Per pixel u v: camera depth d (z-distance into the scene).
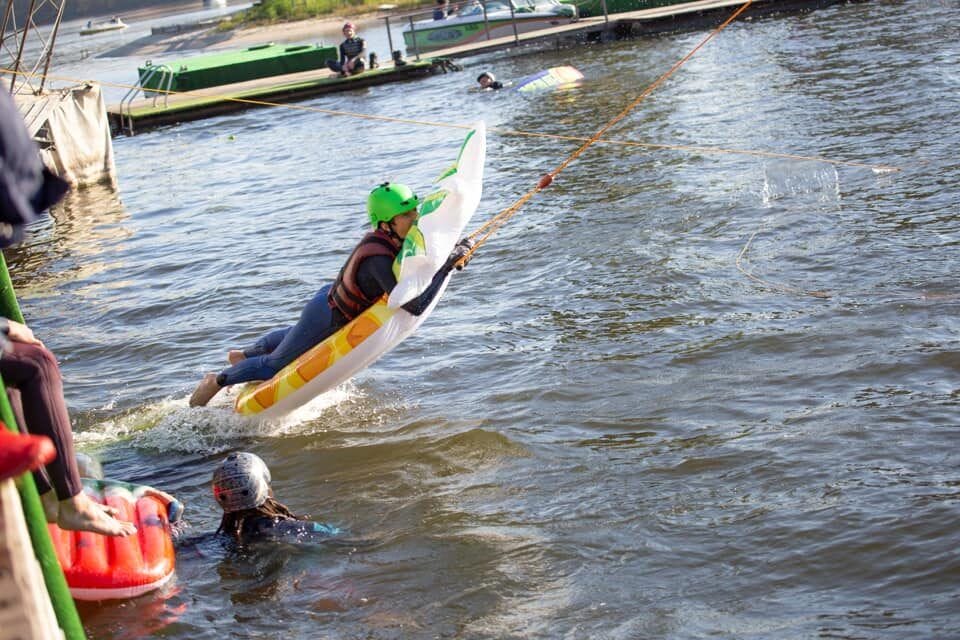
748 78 19.38
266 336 7.75
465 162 7.00
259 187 16.41
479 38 30.55
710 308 8.56
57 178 2.55
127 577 4.92
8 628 2.04
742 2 29.05
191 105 25.28
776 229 10.34
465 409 7.17
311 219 13.72
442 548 5.29
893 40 21.06
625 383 7.30
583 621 4.55
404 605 4.80
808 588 4.66
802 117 15.22
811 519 5.18
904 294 8.27
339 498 6.05
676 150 14.55
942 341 7.31
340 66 27.27
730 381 7.12
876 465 5.70
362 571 5.12
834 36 22.95
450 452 6.51
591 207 12.16
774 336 7.78
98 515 3.99
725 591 4.70
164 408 7.71
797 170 12.39
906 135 13.24
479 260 10.66
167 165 19.70
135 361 8.91
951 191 10.71
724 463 5.95
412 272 6.86
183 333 9.52
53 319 10.41
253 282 11.01
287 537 5.44
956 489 5.32
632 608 4.62
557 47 29.09
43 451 2.01
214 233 13.64
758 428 6.36
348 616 4.75
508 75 25.44
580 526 5.39
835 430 6.18
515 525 5.48
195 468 6.74
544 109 19.91
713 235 10.47
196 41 54.28
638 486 5.79
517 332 8.58
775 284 8.92
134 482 6.58
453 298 9.62
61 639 2.38
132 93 31.14
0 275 3.81
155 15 85.50
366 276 7.05
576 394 7.21
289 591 4.98
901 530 4.97
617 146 15.44
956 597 4.44
